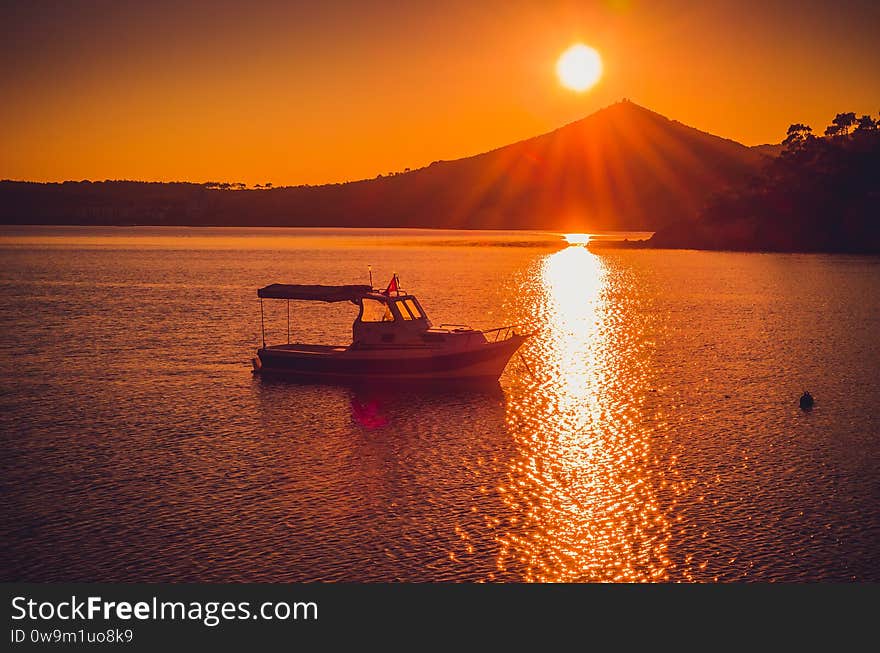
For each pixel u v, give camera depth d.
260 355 37.03
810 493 21.52
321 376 36.03
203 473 23.45
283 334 50.66
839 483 22.25
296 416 30.03
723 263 126.81
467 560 17.95
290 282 92.94
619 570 17.50
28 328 53.53
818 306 66.06
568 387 34.72
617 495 21.53
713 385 34.91
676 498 21.27
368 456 25.11
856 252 157.88
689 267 117.81
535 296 75.69
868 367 38.84
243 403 32.06
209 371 38.50
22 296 75.62
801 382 35.38
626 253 162.00
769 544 18.50
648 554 18.14
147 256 153.00
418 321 35.72
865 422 28.59
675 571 17.44
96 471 23.64
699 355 42.56
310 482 22.69
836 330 51.84
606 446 25.98
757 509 20.45
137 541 18.80
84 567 17.64
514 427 28.38
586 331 52.06
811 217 171.25
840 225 167.75
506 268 118.44
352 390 34.34
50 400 32.62
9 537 19.02
